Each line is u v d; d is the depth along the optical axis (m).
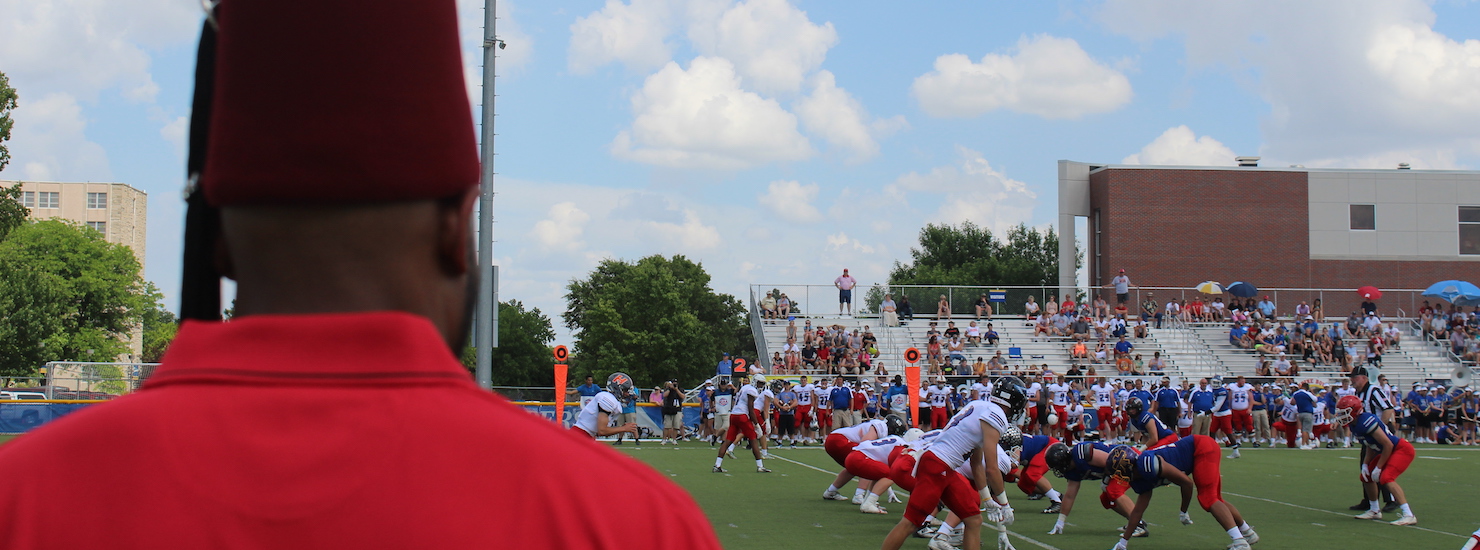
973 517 8.34
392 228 0.96
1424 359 36.81
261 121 0.91
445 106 0.96
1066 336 36.00
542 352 85.00
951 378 30.73
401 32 0.92
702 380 66.38
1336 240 44.94
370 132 0.91
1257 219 44.62
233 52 0.92
